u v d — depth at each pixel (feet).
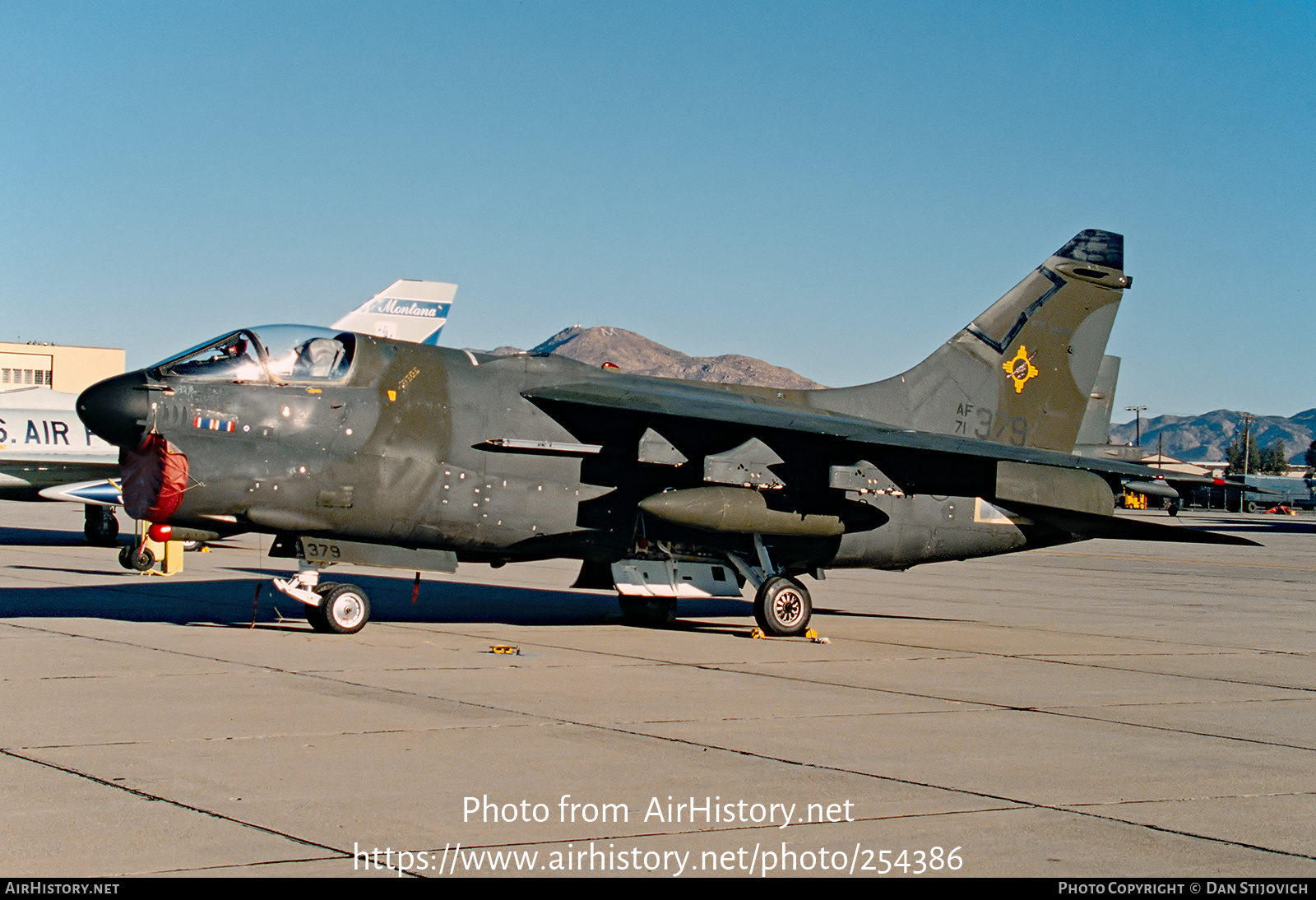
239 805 20.71
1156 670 42.11
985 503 55.31
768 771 24.48
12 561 79.10
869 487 50.31
